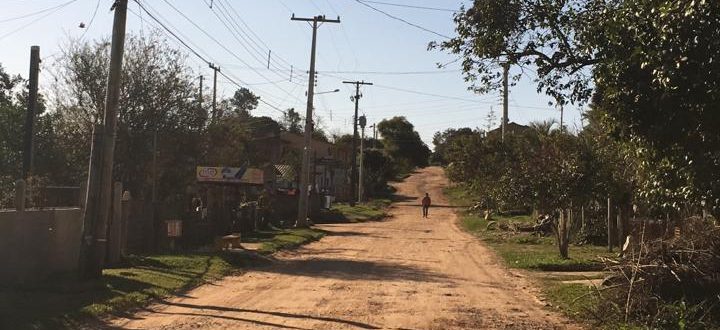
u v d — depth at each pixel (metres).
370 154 90.06
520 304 12.69
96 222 13.43
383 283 15.33
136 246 19.62
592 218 27.86
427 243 28.19
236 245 21.59
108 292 12.00
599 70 7.62
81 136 26.75
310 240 29.05
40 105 30.66
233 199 30.22
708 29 6.26
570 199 20.02
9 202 16.03
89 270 13.30
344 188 74.75
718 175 7.07
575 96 11.06
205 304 11.87
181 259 17.86
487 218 43.00
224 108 33.19
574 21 10.61
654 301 10.36
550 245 27.20
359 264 19.70
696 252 10.84
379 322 10.41
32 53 24.11
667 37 6.45
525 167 20.94
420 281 15.91
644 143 7.48
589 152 20.06
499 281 16.48
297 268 18.55
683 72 6.37
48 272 14.20
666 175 7.98
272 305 11.91
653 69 6.71
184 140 27.84
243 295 13.10
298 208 40.38
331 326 10.00
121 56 13.97
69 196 16.20
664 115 6.87
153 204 20.70
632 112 7.17
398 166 106.38
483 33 11.28
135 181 26.30
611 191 19.83
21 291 11.67
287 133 85.94
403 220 47.44
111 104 13.80
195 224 23.75
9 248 12.70
